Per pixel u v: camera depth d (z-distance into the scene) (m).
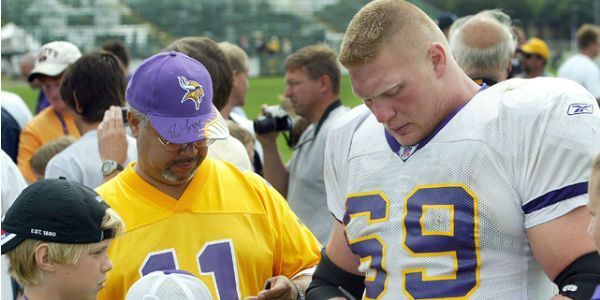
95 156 3.98
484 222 2.56
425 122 2.62
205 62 3.50
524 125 2.56
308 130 4.96
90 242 2.58
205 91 2.81
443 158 2.61
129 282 2.81
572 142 2.50
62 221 2.56
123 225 2.68
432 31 2.62
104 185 2.94
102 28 36.69
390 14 2.58
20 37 33.62
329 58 4.88
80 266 2.58
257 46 39.06
